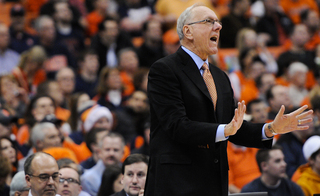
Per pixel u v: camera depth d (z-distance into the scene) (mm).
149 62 18516
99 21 20812
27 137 11922
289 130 5094
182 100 5137
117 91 15508
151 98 5199
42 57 15969
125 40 19203
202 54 5398
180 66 5270
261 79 16250
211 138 4727
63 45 18250
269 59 18891
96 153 10836
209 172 5129
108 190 8930
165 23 19547
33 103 12344
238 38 18812
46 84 14211
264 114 13047
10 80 13781
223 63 18531
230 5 22234
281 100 14055
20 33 18375
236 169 11492
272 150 9781
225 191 5219
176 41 18734
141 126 13742
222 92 5453
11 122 10938
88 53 16953
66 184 8031
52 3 20016
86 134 11188
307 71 18016
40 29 18000
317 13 24000
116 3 22469
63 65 17531
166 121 5004
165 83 5141
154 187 5203
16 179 7723
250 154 11664
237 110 4664
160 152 5172
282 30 22016
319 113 12992
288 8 23359
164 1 20672
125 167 7992
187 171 5078
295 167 11742
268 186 9836
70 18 19625
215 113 5281
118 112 13812
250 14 22266
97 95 15570
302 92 16875
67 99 15156
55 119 11008
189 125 4844
